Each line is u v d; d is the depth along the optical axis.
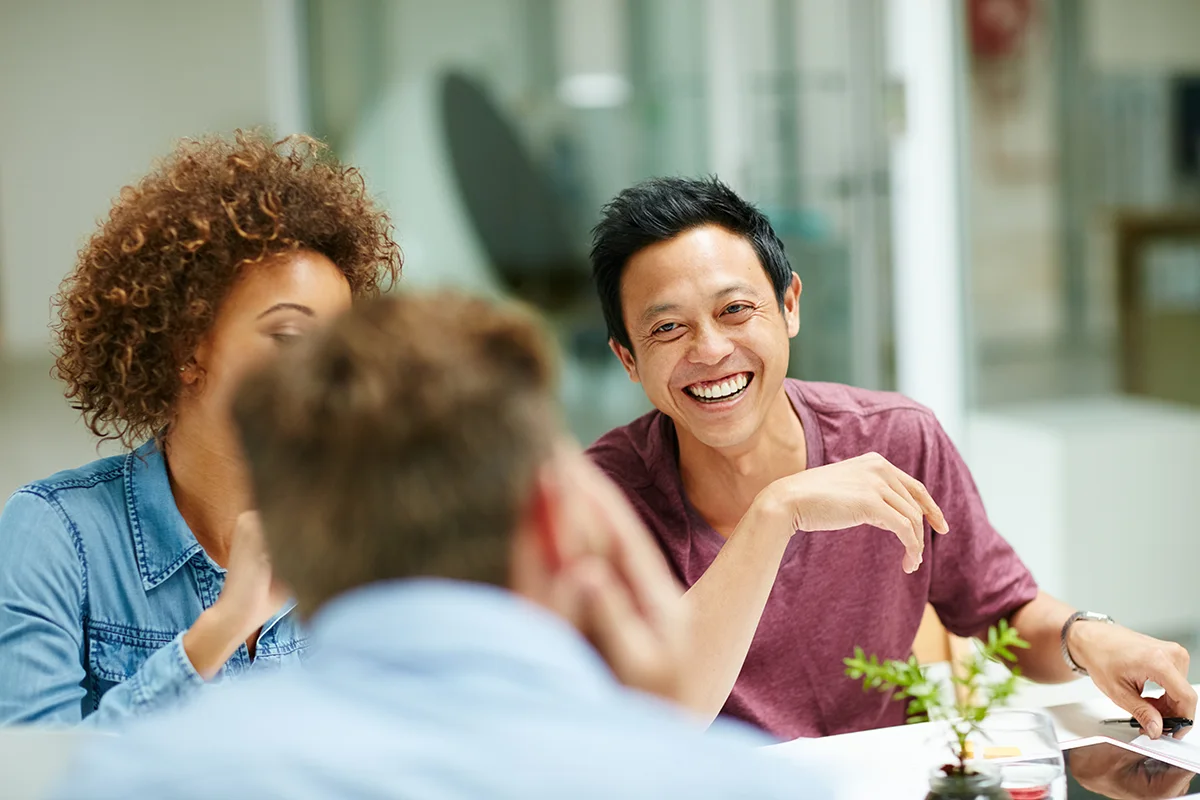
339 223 1.32
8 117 3.79
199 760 0.57
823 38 3.59
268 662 1.35
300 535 0.61
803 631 1.59
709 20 3.56
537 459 0.62
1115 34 4.30
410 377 0.61
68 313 1.31
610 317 1.57
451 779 0.57
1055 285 4.41
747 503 1.62
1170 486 3.62
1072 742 1.32
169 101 3.84
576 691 0.61
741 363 1.48
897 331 3.71
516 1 3.59
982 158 4.32
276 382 0.63
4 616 1.21
